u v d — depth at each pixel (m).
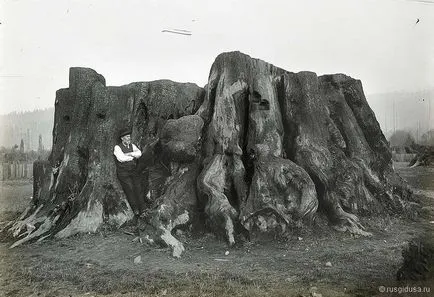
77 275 6.12
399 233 8.59
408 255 5.93
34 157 16.88
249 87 10.08
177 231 8.16
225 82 9.96
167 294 5.26
